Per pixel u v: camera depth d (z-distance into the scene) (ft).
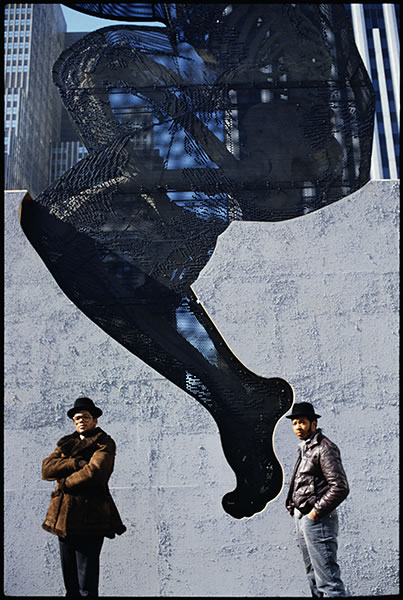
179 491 17.25
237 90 20.71
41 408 17.88
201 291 18.52
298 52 21.04
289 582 16.57
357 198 19.19
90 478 12.89
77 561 13.03
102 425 17.70
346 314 18.26
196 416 17.67
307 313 18.29
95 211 19.58
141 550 16.90
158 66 21.08
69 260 19.20
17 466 17.52
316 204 19.39
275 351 18.04
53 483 17.39
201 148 20.16
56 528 12.97
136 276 19.02
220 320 18.29
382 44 206.08
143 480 17.31
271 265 18.67
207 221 19.42
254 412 17.89
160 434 17.61
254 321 18.25
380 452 17.31
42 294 18.63
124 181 19.84
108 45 21.33
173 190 19.74
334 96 20.52
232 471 17.35
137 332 18.47
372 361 17.93
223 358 18.31
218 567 16.72
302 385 17.80
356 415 17.57
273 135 20.20
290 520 16.90
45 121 249.96
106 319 18.62
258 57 21.07
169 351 18.31
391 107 199.00
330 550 12.92
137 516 17.11
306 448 13.73
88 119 20.62
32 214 19.58
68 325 18.42
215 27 21.47
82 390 17.97
